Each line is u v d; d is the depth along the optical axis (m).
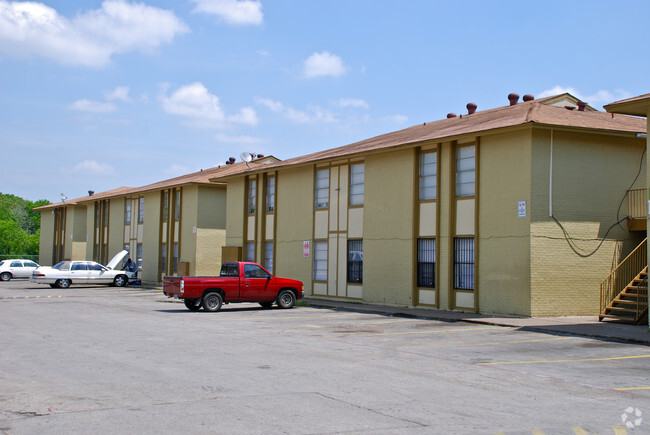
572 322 18.91
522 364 12.01
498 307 21.03
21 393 8.88
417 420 7.54
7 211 116.25
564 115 22.53
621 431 7.19
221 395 8.80
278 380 9.94
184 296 22.34
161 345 13.75
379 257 25.98
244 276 23.64
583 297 20.84
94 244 54.81
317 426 7.21
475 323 19.34
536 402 8.68
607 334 16.17
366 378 10.26
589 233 21.14
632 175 22.22
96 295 32.66
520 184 20.56
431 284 23.72
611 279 21.31
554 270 20.47
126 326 17.56
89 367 10.91
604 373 11.10
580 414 8.00
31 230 121.94
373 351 13.46
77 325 17.67
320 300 28.30
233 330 17.00
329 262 29.00
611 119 24.25
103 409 7.98
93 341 14.29
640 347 14.45
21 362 11.39
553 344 14.84
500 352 13.55
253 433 6.91
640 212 21.64
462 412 8.01
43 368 10.80
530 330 17.58
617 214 21.75
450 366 11.67
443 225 23.19
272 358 12.19
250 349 13.38
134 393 8.90
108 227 52.69
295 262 31.17
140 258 47.22
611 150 21.81
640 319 18.59
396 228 25.27
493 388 9.63
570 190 20.92
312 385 9.59
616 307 19.91
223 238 40.50
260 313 22.53
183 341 14.48
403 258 24.83
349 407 8.16
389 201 25.70
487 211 21.61
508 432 7.08
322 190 29.84
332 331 17.17
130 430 7.02
